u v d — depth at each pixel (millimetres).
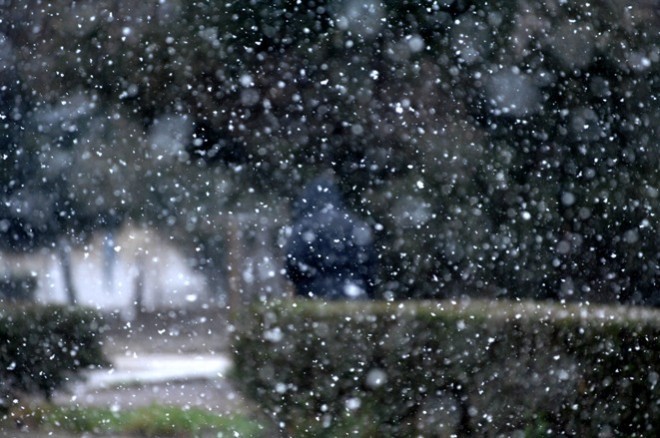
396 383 7938
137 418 8430
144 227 14164
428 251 13211
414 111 14117
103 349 10773
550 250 13320
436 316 7949
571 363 7910
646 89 14250
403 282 13086
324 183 13945
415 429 7906
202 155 14414
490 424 7801
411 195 13438
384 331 8000
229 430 8047
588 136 13867
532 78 14031
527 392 7820
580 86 14062
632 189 13805
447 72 14188
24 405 9273
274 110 14438
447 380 7906
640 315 8930
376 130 14117
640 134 14055
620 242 13609
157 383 9320
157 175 14359
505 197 13469
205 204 14141
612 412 8078
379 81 14312
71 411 8867
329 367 8039
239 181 14125
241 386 8469
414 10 14484
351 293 13141
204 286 13398
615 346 8133
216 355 10562
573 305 9359
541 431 7762
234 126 14398
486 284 13172
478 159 13648
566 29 14211
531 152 13734
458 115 13992
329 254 13102
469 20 14312
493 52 14180
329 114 14273
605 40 14211
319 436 8039
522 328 7855
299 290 13375
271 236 13609
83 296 13820
